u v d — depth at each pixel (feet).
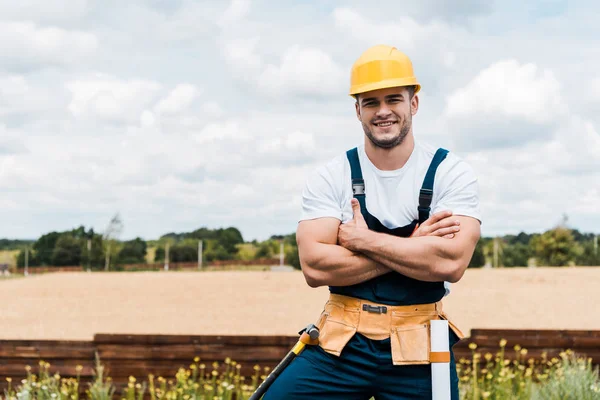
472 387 19.65
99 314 55.31
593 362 21.89
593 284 85.05
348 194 11.60
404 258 10.84
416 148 11.54
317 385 11.44
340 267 11.18
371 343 11.25
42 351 21.56
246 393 19.85
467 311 54.08
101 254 178.19
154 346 21.57
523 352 21.39
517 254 148.56
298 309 57.16
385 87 10.91
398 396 11.34
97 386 20.02
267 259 188.34
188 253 198.29
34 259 185.16
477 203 11.47
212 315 52.31
